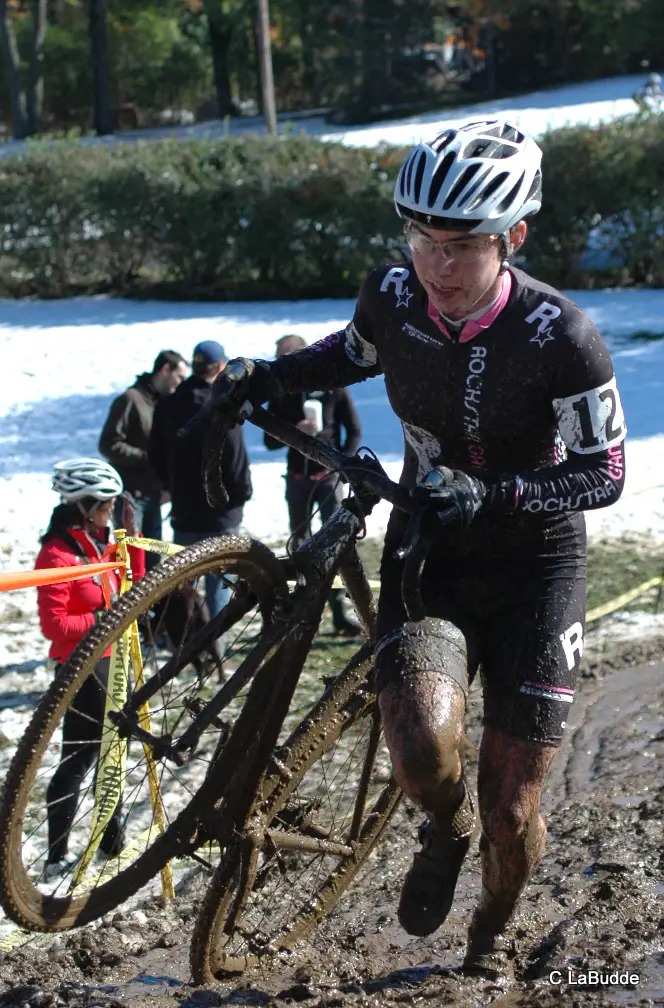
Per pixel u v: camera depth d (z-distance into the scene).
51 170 20.86
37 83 47.81
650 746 4.76
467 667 2.74
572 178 18.84
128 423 7.12
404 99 42.28
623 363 13.98
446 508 2.44
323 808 3.76
